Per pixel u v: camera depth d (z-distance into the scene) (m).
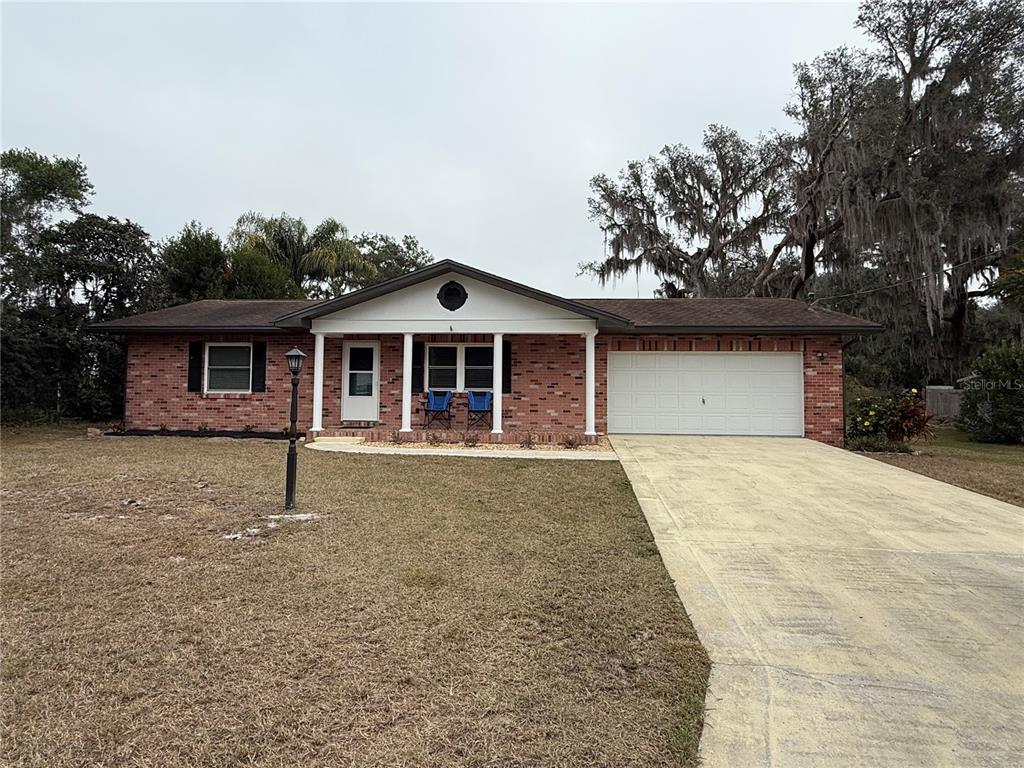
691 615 3.92
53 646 3.32
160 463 9.17
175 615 3.74
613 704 2.85
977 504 7.06
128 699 2.82
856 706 2.89
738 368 13.34
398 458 10.02
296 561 4.75
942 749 2.55
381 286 12.45
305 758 2.40
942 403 22.16
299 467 8.96
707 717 2.77
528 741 2.54
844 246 20.52
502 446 11.63
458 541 5.35
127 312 18.09
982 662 3.35
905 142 18.53
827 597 4.26
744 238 24.52
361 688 2.92
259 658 3.21
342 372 14.10
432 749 2.47
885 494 7.52
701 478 8.38
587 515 6.36
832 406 13.01
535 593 4.18
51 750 2.44
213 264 21.39
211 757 2.40
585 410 13.51
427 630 3.57
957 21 17.78
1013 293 16.56
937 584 4.53
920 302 19.05
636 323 13.33
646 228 25.14
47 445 11.44
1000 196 17.80
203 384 14.25
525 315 12.53
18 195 15.52
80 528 5.62
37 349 16.22
